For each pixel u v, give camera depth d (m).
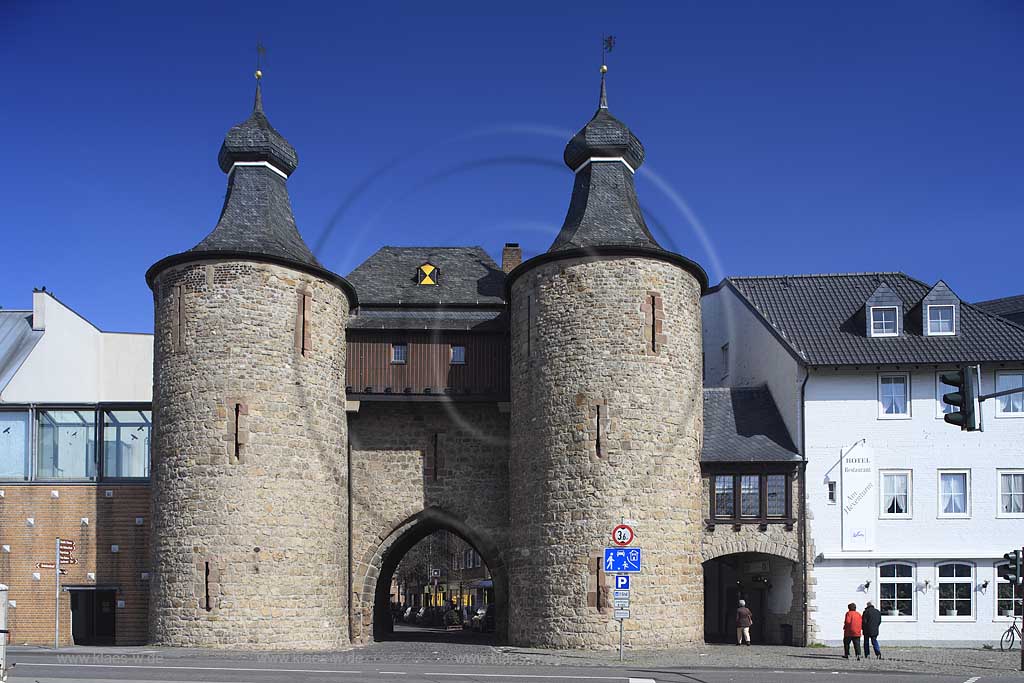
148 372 44.03
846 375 33.16
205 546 29.17
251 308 30.28
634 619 29.42
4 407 34.00
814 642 31.80
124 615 32.91
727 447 32.91
